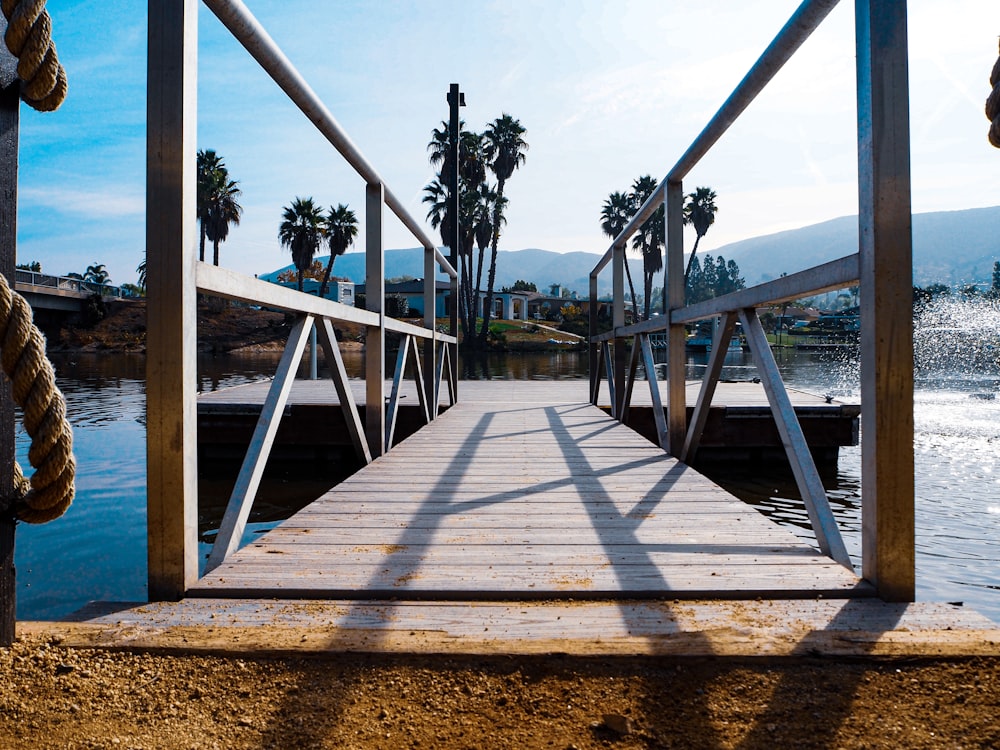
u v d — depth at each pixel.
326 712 1.09
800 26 1.89
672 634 1.33
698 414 3.27
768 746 0.99
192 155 1.60
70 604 2.79
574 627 1.37
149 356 1.57
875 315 1.54
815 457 5.57
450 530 2.18
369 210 3.74
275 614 1.46
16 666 1.21
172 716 1.08
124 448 6.56
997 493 4.71
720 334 2.91
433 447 4.12
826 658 1.23
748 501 4.54
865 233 1.58
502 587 1.60
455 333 7.23
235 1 1.72
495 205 34.59
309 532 2.15
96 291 38.97
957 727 1.03
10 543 1.30
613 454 3.82
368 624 1.39
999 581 2.99
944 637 1.31
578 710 1.09
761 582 1.62
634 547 1.97
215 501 4.46
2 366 1.23
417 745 1.00
